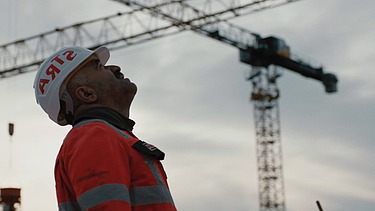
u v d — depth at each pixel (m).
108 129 5.45
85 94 5.82
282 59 116.50
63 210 5.45
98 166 5.14
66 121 5.97
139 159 5.43
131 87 5.97
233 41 111.50
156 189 5.39
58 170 5.52
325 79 122.81
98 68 5.93
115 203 5.03
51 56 6.03
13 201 46.03
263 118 117.94
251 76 117.69
